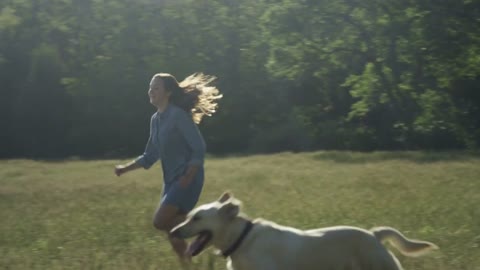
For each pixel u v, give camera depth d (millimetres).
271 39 33469
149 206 14227
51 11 43781
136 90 41281
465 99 31453
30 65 41625
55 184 18953
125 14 42750
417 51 30609
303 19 32688
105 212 13461
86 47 43312
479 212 12430
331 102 38500
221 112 41094
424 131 32062
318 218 11773
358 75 33469
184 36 42469
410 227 10945
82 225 11859
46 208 14375
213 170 21188
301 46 32969
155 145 8234
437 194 15062
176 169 8055
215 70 41656
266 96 41156
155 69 41406
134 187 17797
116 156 39219
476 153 24906
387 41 31406
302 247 6555
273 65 33812
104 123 41438
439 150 28703
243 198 14953
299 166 22109
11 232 11328
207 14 42438
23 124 41469
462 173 18969
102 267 8422
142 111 41406
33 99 41094
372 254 6832
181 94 8164
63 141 41500
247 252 6512
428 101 31328
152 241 10141
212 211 6535
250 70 41219
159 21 42750
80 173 22094
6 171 23000
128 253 9250
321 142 36281
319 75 34812
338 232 6762
